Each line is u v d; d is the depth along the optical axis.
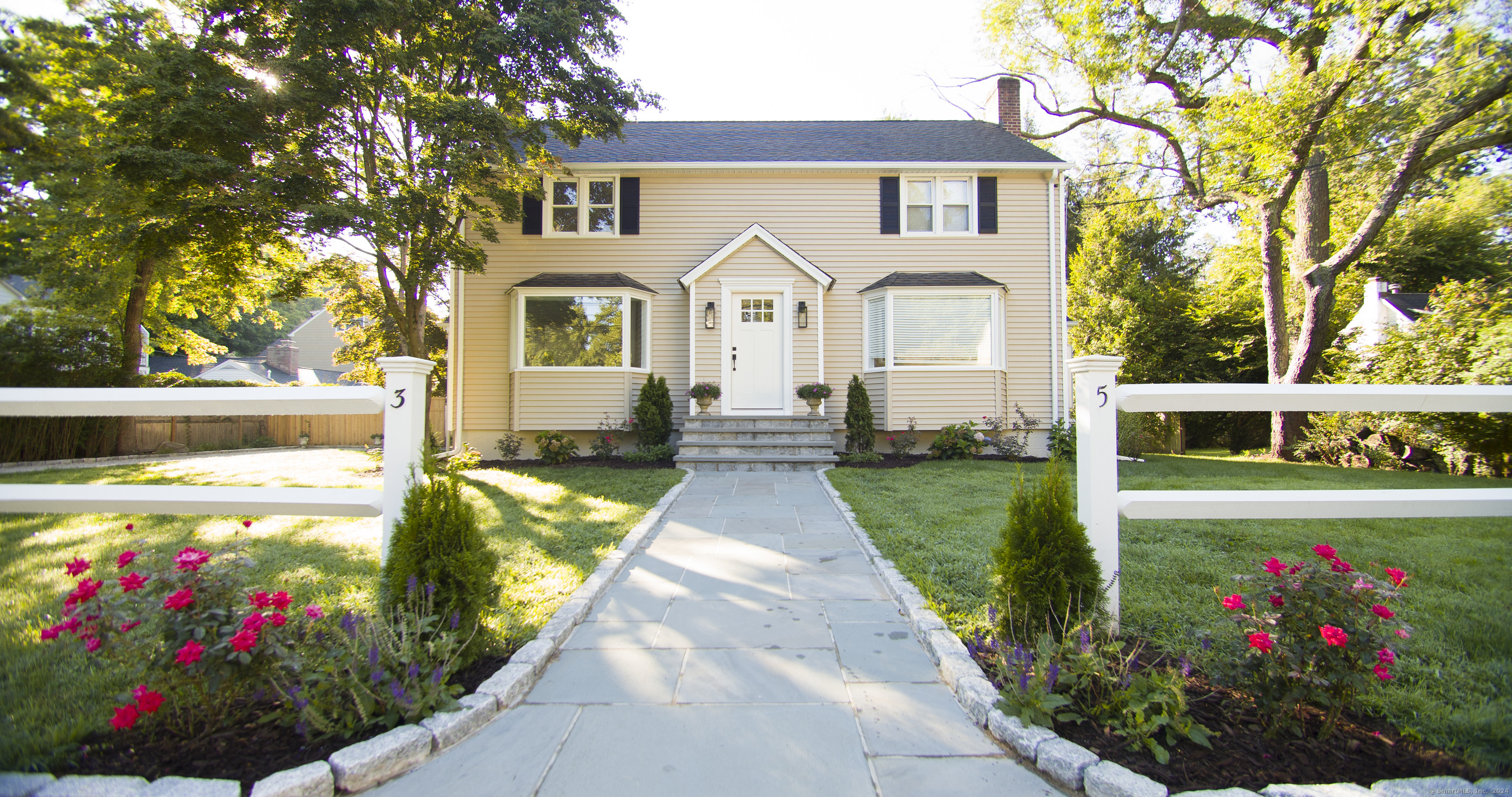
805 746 2.21
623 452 10.85
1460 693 2.41
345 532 5.41
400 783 2.01
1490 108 8.14
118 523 5.73
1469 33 7.66
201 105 7.04
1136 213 18.19
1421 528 5.13
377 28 7.94
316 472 9.67
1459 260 13.91
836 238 11.65
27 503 2.47
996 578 2.90
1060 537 2.70
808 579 4.10
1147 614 3.24
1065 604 2.62
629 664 2.86
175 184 7.24
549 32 8.48
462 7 8.39
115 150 6.39
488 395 11.13
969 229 11.74
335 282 12.73
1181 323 17.92
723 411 10.60
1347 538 4.79
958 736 2.26
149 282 13.02
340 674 2.30
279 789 1.84
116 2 6.89
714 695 2.57
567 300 10.95
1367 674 2.10
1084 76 14.60
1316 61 10.62
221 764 2.02
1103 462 2.76
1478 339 8.90
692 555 4.68
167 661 2.04
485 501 6.69
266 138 7.76
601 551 4.53
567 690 2.61
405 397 2.74
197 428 15.38
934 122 14.37
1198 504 2.66
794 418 10.32
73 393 2.47
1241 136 10.86
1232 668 2.19
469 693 2.49
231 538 5.13
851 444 10.13
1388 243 14.43
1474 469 8.77
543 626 3.13
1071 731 2.18
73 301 4.41
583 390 10.71
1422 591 3.55
